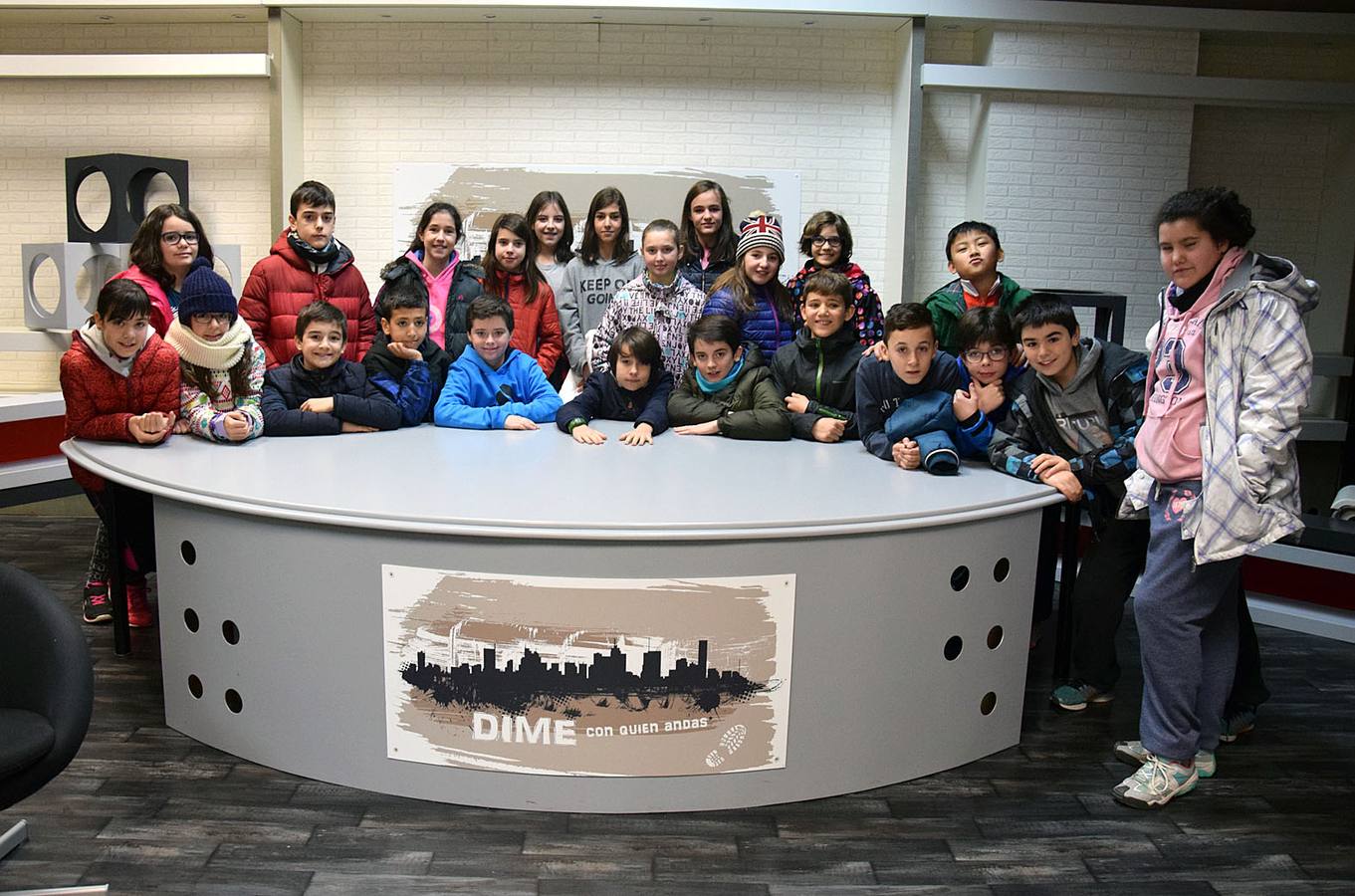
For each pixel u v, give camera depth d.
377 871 2.09
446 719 2.31
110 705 2.86
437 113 5.82
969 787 2.51
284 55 5.52
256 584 2.41
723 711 2.30
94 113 5.93
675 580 2.21
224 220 5.97
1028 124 5.66
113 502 3.12
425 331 3.40
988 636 2.60
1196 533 2.23
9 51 5.93
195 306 3.04
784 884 2.08
